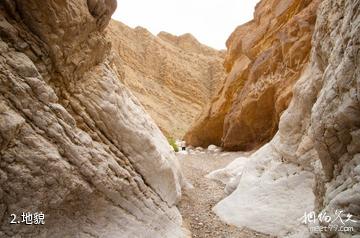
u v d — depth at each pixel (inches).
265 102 652.7
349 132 152.0
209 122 886.4
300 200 257.9
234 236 249.0
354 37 142.8
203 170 534.9
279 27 696.4
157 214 237.5
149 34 1856.5
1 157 136.6
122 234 194.9
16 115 140.9
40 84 154.9
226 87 854.5
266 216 264.4
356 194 139.9
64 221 168.2
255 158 364.8
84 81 197.3
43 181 153.2
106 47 221.8
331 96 162.2
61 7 159.9
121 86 245.0
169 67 1752.0
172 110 1528.1
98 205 187.9
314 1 559.8
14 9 151.9
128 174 213.6
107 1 204.1
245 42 816.9
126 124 220.2
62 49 171.5
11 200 142.6
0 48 141.3
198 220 285.3
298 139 296.0
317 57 262.5
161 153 279.3
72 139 172.1
